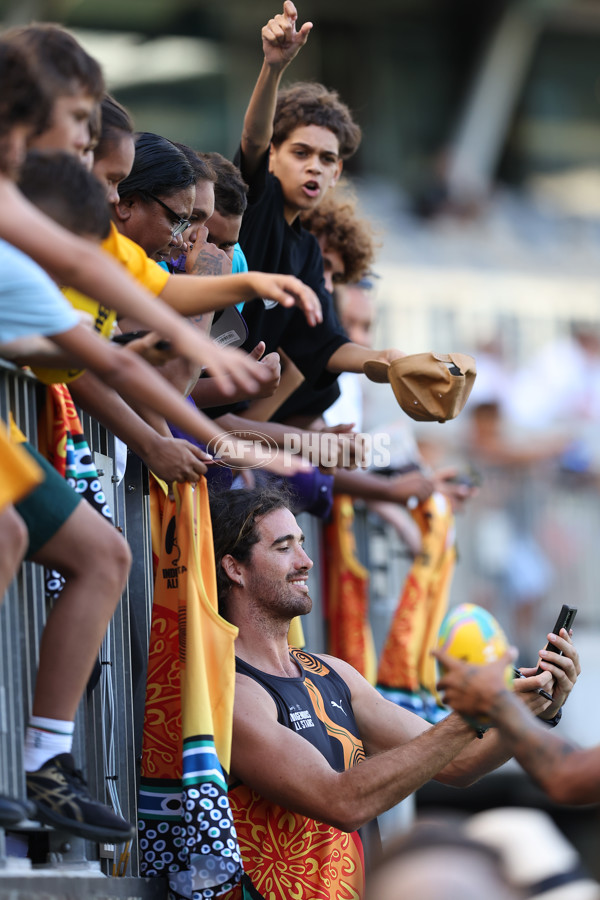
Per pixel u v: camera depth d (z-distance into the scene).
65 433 11.79
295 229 17.31
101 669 13.03
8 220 9.14
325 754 14.76
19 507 10.38
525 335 52.78
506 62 68.06
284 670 15.20
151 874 13.30
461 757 15.30
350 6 68.25
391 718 15.88
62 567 10.62
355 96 68.31
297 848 14.22
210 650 13.20
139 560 14.60
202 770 12.71
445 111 68.88
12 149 9.96
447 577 23.34
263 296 10.61
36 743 10.49
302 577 15.35
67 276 9.24
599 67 70.88
